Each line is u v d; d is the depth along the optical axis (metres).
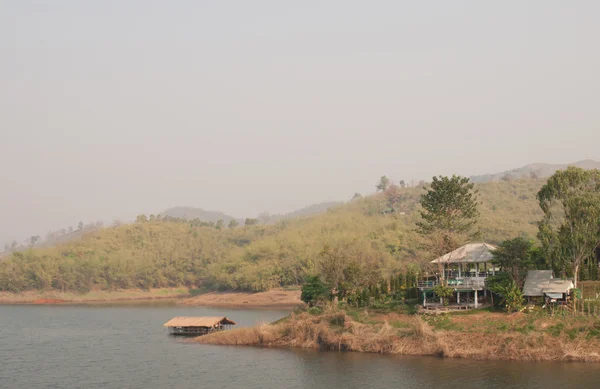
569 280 89.31
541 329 80.19
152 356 94.38
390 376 72.88
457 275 100.69
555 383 66.94
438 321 87.38
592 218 86.94
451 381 69.50
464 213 112.31
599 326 78.38
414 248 184.88
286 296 191.88
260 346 98.50
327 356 86.12
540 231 93.12
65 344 110.50
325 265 114.00
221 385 73.25
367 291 107.94
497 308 89.81
